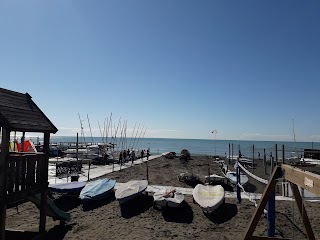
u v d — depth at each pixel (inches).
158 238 483.5
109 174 1128.2
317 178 208.5
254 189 856.9
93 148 1818.4
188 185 916.6
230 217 590.6
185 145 6018.7
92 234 503.5
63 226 543.2
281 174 278.5
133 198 684.1
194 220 575.2
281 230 506.6
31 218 585.0
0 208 331.6
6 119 335.0
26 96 457.4
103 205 683.4
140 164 1512.1
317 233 492.4
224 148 4724.4
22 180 376.2
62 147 2015.3
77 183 781.9
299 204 287.4
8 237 449.7
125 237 488.4
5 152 338.0
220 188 701.9
